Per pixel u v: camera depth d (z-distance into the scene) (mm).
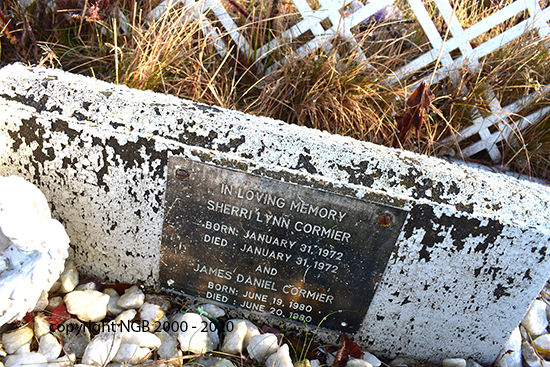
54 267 517
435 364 624
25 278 501
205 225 541
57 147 522
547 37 835
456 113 883
